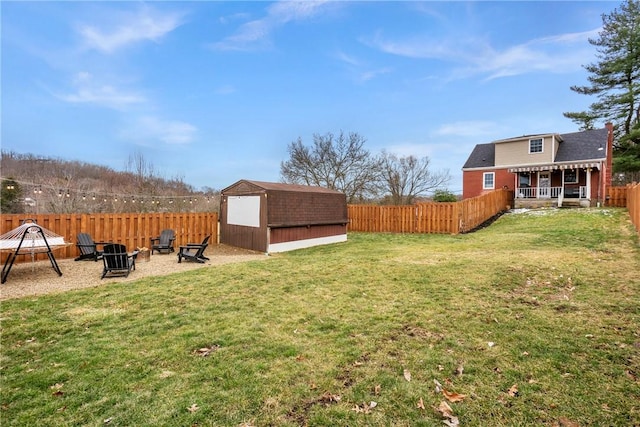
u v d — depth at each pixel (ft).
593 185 68.54
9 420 7.90
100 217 34.83
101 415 8.06
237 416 7.95
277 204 37.76
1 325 13.83
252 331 13.02
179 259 29.66
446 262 25.09
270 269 24.48
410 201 105.81
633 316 13.32
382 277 21.21
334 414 8.01
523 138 74.79
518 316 13.91
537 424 7.56
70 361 10.73
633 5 83.71
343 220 47.21
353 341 11.96
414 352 11.05
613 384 8.95
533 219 53.31
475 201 53.93
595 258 24.64
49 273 24.59
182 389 9.08
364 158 95.76
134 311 15.58
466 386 9.07
